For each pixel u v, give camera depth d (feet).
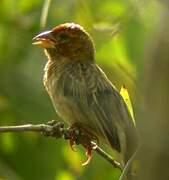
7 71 52.24
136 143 32.45
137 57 40.98
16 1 54.95
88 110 35.99
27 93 51.16
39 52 52.31
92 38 41.16
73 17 45.68
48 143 52.19
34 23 54.19
